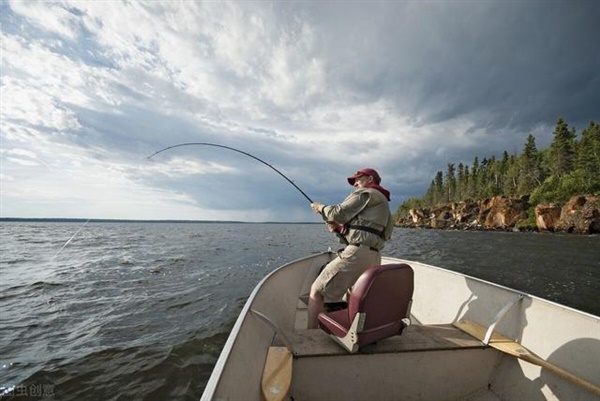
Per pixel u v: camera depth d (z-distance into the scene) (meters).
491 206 53.72
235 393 1.21
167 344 5.25
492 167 76.06
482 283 2.49
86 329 5.91
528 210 48.50
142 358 4.77
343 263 2.16
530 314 2.02
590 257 15.71
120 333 5.73
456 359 1.87
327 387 1.69
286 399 1.64
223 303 7.62
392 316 1.79
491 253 17.86
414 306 3.40
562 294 8.30
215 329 5.90
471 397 1.88
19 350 5.03
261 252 19.66
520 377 1.86
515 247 21.53
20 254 17.53
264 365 1.65
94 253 18.34
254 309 2.01
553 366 1.72
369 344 1.83
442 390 1.83
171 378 4.27
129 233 52.50
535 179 56.84
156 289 9.05
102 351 4.98
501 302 2.26
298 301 3.64
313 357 1.70
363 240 2.17
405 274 1.81
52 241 29.16
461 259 15.27
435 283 3.13
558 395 1.71
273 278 2.92
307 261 4.10
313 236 44.97
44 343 5.29
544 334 1.91
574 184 43.62
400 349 1.77
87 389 4.02
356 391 1.72
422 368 1.80
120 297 8.16
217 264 14.02
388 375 1.75
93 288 9.14
